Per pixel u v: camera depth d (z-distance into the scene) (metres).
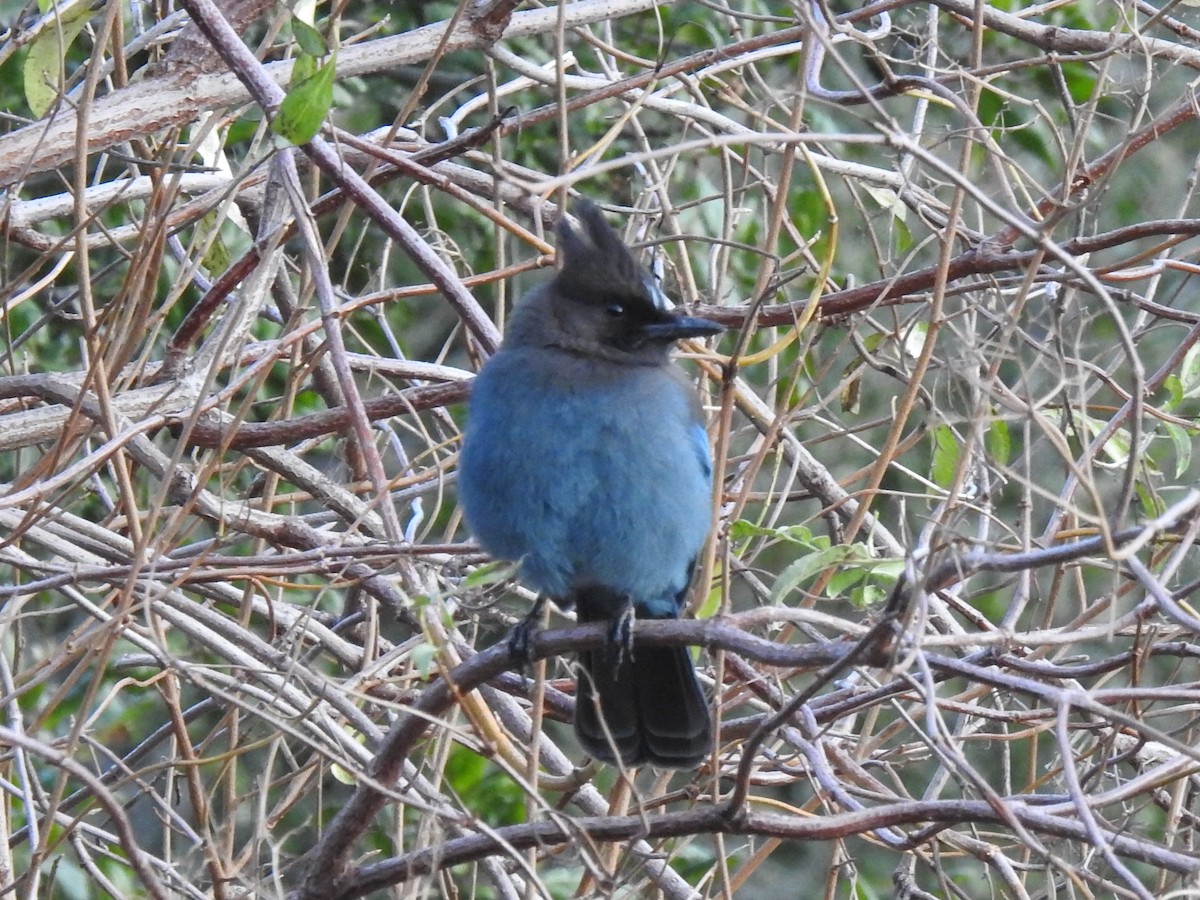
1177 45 11.48
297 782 9.95
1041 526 14.13
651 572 9.06
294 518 10.46
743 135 6.98
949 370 8.45
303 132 8.05
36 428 10.12
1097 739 9.89
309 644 11.94
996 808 6.68
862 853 16.75
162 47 12.62
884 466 9.27
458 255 11.67
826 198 8.81
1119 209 17.56
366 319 15.84
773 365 10.95
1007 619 9.35
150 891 6.74
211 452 9.84
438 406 10.86
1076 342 8.05
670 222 11.38
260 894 8.01
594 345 9.06
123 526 11.48
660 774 10.00
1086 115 9.73
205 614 9.53
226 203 9.16
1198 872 7.22
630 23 16.06
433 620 7.60
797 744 8.73
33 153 8.91
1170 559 7.19
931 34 11.54
